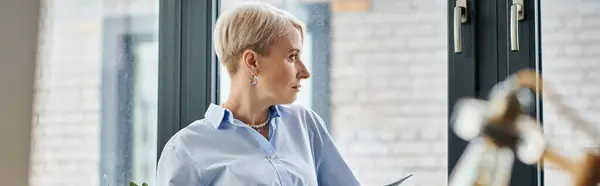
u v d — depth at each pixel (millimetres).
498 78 1626
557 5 1638
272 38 1414
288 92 1438
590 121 1610
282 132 1525
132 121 1873
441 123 1707
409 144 1735
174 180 1428
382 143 1757
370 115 1767
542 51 1642
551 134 1632
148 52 1865
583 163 1329
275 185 1424
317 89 1804
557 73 1634
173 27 1816
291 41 1431
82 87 1913
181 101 1807
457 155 1641
